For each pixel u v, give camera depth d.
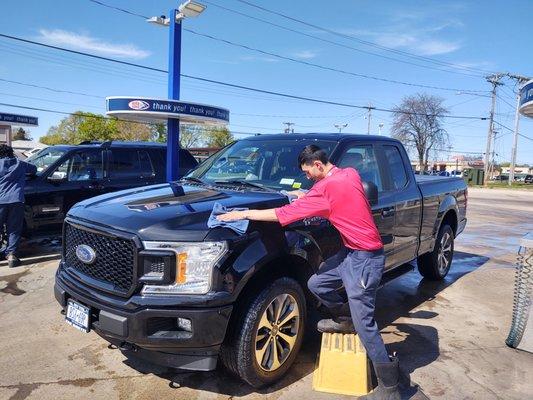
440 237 6.12
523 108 7.89
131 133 51.75
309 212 3.00
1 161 6.11
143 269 2.85
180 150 9.70
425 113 54.19
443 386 3.43
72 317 3.20
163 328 2.90
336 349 3.38
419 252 5.43
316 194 3.02
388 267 4.66
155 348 2.87
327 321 3.68
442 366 3.75
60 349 3.85
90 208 3.41
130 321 2.81
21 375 3.42
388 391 3.12
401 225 4.82
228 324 3.03
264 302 3.10
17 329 4.25
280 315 3.31
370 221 3.12
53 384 3.31
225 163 4.68
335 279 3.36
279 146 4.52
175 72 10.24
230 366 3.17
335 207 3.04
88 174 7.88
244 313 3.05
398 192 4.84
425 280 6.41
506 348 4.15
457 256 8.25
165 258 2.82
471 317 4.94
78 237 3.27
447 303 5.39
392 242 4.64
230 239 2.94
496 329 4.61
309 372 3.58
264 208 3.39
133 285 2.84
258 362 3.14
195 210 3.17
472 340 4.31
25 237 7.23
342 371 3.30
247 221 3.04
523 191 37.53
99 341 4.02
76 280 3.22
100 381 3.36
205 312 2.80
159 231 2.88
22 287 5.48
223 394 3.23
